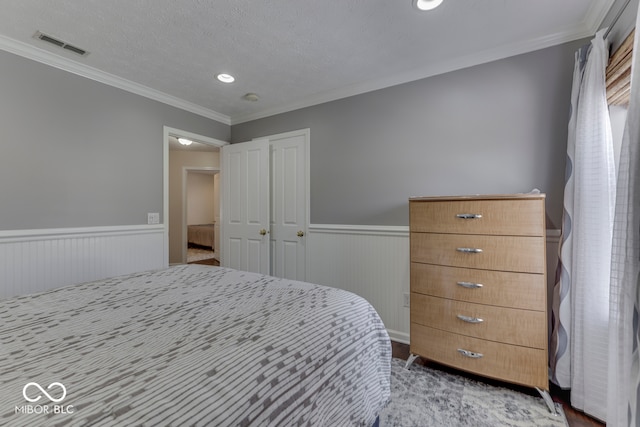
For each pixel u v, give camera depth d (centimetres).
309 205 304
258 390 68
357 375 105
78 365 69
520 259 167
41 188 210
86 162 234
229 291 134
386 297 259
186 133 311
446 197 189
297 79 255
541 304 162
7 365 69
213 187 887
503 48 204
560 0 158
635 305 94
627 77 141
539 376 163
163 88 272
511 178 207
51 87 215
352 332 108
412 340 204
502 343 172
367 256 269
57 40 195
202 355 74
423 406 163
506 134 208
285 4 161
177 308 111
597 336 152
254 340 83
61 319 100
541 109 197
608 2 154
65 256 221
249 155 337
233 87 271
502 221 171
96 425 50
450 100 228
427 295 197
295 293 131
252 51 210
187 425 54
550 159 195
